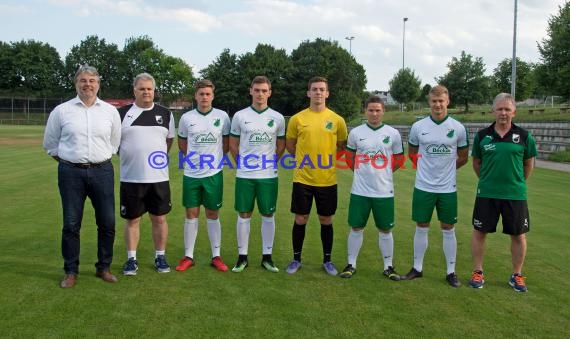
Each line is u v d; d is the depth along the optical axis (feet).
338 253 18.02
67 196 13.94
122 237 19.61
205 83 15.75
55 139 14.10
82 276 14.69
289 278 15.01
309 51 184.24
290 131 16.01
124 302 12.64
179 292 13.48
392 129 15.75
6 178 35.04
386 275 15.35
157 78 222.28
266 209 15.88
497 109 14.19
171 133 16.05
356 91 186.50
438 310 12.57
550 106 128.47
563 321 11.98
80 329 10.94
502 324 11.74
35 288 13.47
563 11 83.35
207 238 19.84
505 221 14.23
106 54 234.99
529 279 15.17
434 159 15.08
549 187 34.83
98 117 14.12
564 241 19.61
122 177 15.21
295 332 11.05
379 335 11.00
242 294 13.44
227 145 16.66
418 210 15.28
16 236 18.98
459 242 19.72
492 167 14.34
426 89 211.41
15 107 179.73
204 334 10.83
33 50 218.18
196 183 15.76
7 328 10.91
